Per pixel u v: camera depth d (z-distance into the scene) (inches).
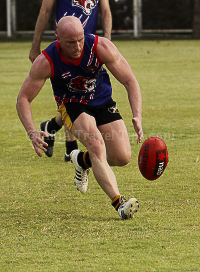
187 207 642.2
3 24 4594.0
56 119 885.8
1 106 1454.2
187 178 776.3
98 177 613.6
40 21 892.6
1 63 2549.2
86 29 861.8
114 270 466.3
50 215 627.5
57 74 625.3
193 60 2536.9
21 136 1101.1
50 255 503.8
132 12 4446.4
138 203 658.2
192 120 1204.5
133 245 522.3
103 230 567.8
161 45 3459.6
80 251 511.5
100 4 895.7
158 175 630.5
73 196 706.8
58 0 869.8
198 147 965.2
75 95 654.5
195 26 4121.6
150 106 1393.9
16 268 475.8
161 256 493.7
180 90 1665.8
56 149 1002.7
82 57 615.8
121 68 635.5
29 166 876.6
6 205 669.9
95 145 617.6
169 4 4387.3
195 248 510.9
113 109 672.4
